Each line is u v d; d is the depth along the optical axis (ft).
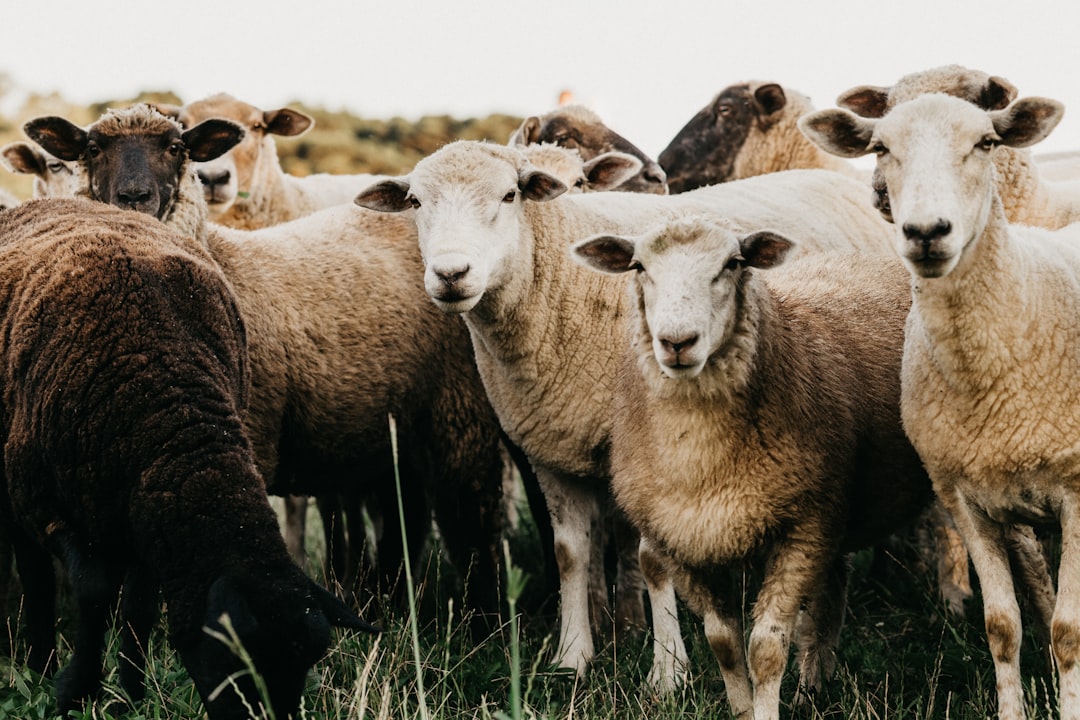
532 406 21.03
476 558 23.50
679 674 18.80
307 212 34.94
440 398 23.63
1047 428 15.47
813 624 19.21
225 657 13.46
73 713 15.92
